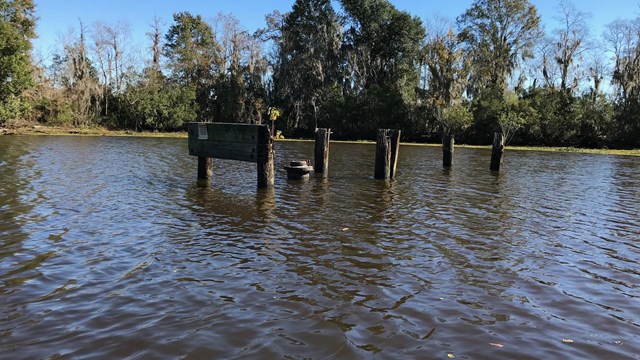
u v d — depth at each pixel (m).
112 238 7.89
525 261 7.07
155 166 19.44
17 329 4.55
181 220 9.39
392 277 6.23
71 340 4.35
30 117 53.16
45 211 9.90
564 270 6.68
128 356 4.08
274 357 4.09
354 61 57.38
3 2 43.81
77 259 6.75
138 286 5.74
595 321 4.96
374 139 54.75
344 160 25.31
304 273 6.32
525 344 4.41
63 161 20.53
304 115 57.75
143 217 9.58
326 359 4.07
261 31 60.00
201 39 68.75
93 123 58.12
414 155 30.91
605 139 46.69
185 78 63.69
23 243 7.48
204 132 15.00
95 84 59.62
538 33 53.12
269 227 8.94
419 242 8.03
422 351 4.23
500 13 52.16
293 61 56.62
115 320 4.78
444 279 6.19
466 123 47.31
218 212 10.27
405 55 58.72
